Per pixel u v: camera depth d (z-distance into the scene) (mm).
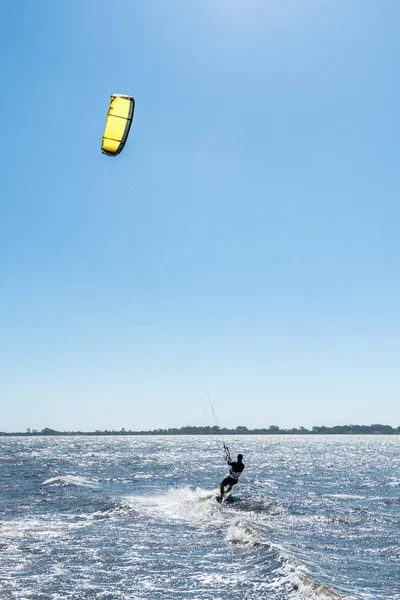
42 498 26516
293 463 62562
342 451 106062
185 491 29312
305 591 10875
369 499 26922
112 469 49219
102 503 24359
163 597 11031
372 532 18234
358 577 12484
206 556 14500
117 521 20000
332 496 28078
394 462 65562
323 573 12469
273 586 11508
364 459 73562
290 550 14688
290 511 22219
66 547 15578
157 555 14648
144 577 12523
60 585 11906
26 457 74000
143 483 35094
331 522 19938
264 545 15008
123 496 27469
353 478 40625
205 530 18234
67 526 18844
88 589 11617
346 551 15414
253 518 20531
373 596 10797
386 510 23109
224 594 11141
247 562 13695
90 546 15734
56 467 51844
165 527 18891
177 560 14094
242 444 162000
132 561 14008
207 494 27422
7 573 12852
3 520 19953
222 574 12633
